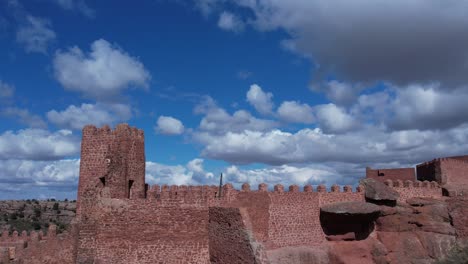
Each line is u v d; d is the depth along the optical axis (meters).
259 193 38.41
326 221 42.19
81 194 34.38
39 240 33.25
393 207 45.84
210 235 35.66
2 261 31.23
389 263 42.91
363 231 44.53
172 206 34.84
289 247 38.62
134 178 36.62
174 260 34.19
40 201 130.12
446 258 44.69
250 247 31.19
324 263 39.56
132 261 32.91
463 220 47.28
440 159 54.03
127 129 36.38
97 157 34.91
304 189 41.69
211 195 36.66
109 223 32.94
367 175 59.28
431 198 49.91
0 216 107.31
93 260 32.34
